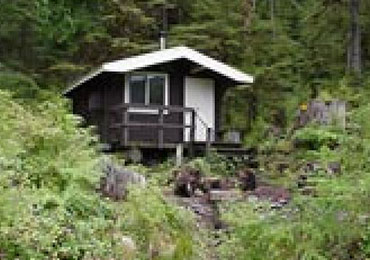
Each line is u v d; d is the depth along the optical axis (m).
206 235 12.12
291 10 41.81
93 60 35.12
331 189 7.46
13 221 8.77
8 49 31.39
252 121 32.38
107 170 12.65
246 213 8.34
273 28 35.78
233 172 21.98
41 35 32.03
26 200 9.44
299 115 23.77
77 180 11.44
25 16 29.02
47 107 14.99
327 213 7.43
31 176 11.02
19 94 26.23
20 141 11.73
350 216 7.40
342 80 29.97
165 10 35.50
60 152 11.88
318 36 33.94
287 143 22.22
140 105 24.52
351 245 7.42
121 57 34.56
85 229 9.77
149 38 36.22
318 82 32.91
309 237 7.41
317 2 33.78
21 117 12.49
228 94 33.41
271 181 19.39
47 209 9.93
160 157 25.05
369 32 34.72
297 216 7.61
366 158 7.70
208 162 22.62
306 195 8.15
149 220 10.40
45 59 33.66
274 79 33.38
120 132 24.95
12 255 8.38
